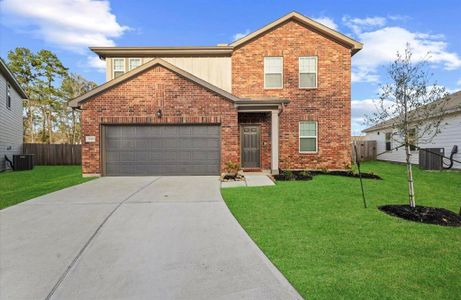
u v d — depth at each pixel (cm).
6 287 304
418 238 430
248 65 1330
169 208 618
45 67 2888
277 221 521
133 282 312
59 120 3241
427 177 1082
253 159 1281
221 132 1112
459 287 291
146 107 1107
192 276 323
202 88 1109
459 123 1301
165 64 1099
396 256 367
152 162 1122
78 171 1491
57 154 2002
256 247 403
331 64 1317
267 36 1326
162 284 306
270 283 304
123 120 1104
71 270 341
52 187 893
